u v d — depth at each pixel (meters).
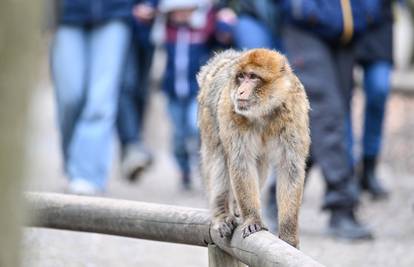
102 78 16.58
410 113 25.83
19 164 5.80
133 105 19.16
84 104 16.97
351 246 14.00
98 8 16.42
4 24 5.65
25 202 5.98
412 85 27.59
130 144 19.12
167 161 23.36
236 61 9.51
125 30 16.69
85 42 16.80
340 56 14.82
